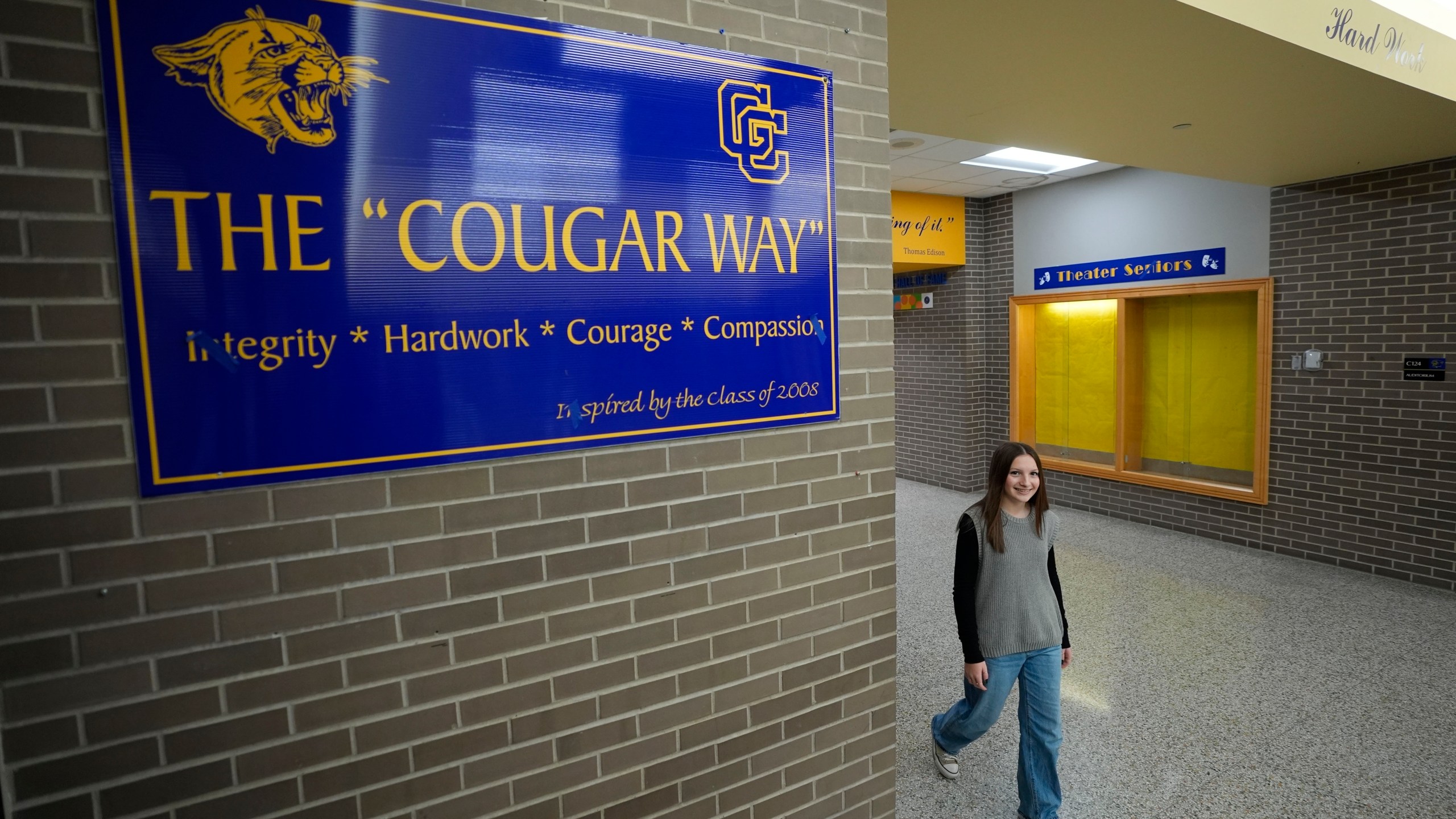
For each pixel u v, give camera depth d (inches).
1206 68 144.0
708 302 86.7
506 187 73.9
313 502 67.2
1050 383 367.9
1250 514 283.0
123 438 60.7
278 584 66.4
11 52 55.9
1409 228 233.9
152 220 60.4
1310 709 161.6
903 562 277.6
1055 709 117.0
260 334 64.3
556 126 76.3
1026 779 121.2
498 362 74.4
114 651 61.2
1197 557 273.4
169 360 61.5
